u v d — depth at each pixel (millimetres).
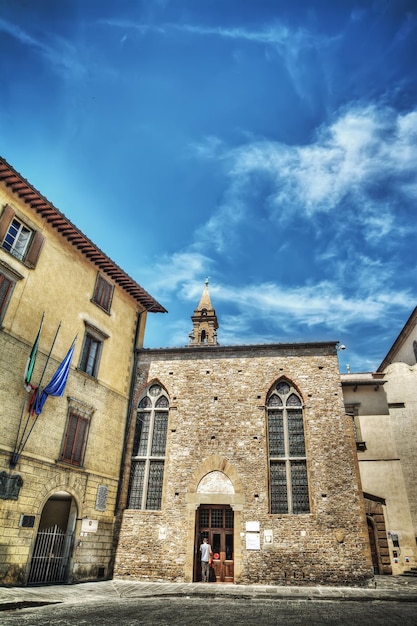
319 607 12656
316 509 19047
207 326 47375
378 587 17625
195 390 22359
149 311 26141
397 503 24234
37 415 16594
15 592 13289
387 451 25547
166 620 9961
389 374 27844
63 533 17812
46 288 18328
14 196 17391
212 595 15055
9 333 16125
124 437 21812
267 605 13016
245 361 22641
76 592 14742
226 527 19656
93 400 20047
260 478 19891
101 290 22094
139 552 19359
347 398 27219
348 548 18203
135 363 23703
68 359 17688
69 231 19609
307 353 22281
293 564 18203
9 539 14664
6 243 16922
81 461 18703
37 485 16141
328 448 20062
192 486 20203
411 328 33000
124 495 20625
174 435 21484
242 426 21094
